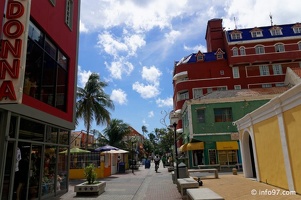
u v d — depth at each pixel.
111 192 13.11
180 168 13.66
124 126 37.44
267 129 11.50
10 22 7.65
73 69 15.09
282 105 9.75
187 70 44.28
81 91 31.05
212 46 49.31
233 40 45.06
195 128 27.33
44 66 11.38
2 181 8.17
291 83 34.41
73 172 21.53
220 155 26.17
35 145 10.61
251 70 43.31
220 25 50.22
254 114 12.83
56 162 12.54
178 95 43.81
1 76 7.20
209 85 43.06
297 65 42.62
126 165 35.16
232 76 43.31
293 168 9.19
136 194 12.40
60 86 13.27
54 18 12.38
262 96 27.11
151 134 101.25
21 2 7.88
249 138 15.70
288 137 9.48
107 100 31.89
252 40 43.94
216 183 13.30
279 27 44.81
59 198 11.52
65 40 13.81
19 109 9.01
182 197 9.99
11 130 8.84
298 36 43.19
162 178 20.22
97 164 22.27
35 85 10.50
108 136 36.88
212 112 27.42
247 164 15.52
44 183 11.27
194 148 25.91
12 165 8.72
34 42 10.46
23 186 9.61
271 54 42.97
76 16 15.89
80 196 12.02
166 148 54.62
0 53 7.39
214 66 43.94
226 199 8.85
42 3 11.12
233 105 27.27
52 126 12.11
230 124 26.95
